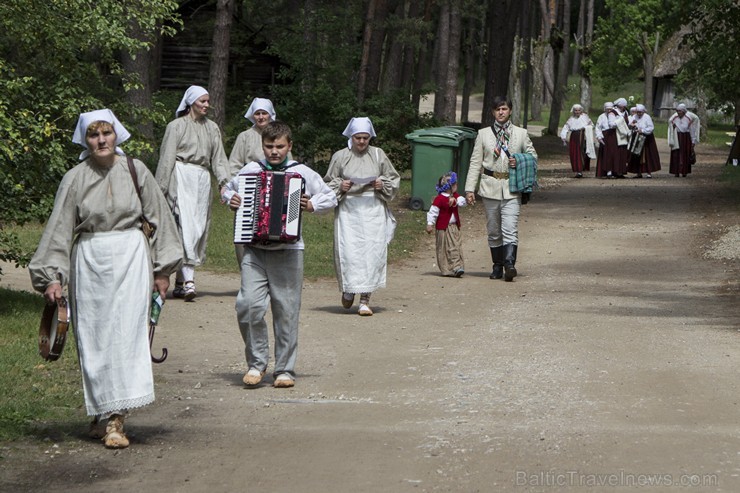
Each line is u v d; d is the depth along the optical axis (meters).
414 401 9.05
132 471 7.05
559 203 28.48
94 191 7.61
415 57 64.31
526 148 17.20
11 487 6.68
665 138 67.81
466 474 6.83
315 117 32.00
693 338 12.03
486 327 12.88
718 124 81.75
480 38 88.75
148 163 23.97
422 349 11.54
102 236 7.61
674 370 10.20
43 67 13.70
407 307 14.53
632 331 12.48
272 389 9.70
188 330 12.70
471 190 17.23
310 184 9.66
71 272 7.67
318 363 10.88
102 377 7.52
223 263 18.56
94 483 6.79
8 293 14.39
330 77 33.22
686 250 20.67
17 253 14.09
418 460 7.17
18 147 12.58
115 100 14.66
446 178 17.64
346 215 13.72
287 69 33.00
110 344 7.53
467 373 10.20
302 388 9.71
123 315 7.55
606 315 13.74
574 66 116.56
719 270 18.19
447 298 15.37
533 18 81.06
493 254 17.44
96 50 15.31
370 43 34.41
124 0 14.48
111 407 7.50
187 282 14.73
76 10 13.55
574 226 24.23
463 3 43.94
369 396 9.32
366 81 34.97
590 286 16.55
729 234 22.17
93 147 7.55
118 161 7.70
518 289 16.27
